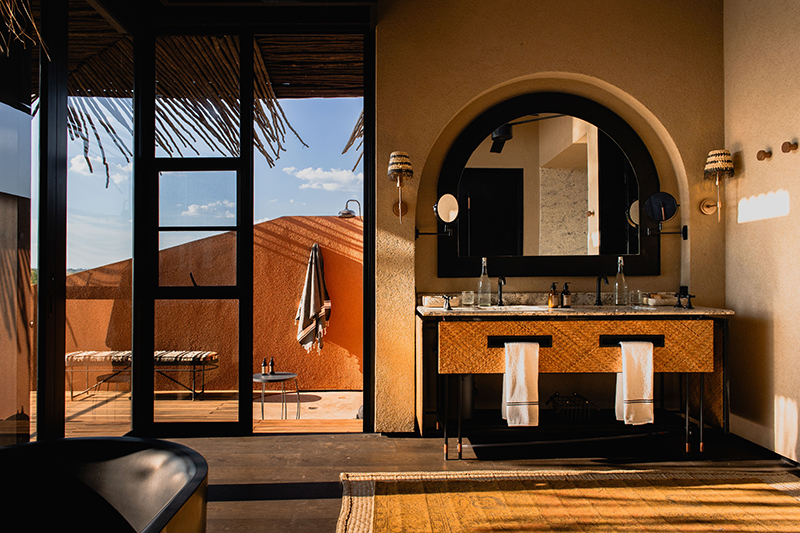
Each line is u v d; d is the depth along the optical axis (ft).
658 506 6.83
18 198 6.68
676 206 10.00
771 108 8.86
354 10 9.98
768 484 7.54
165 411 10.03
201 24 10.02
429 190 10.48
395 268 9.98
